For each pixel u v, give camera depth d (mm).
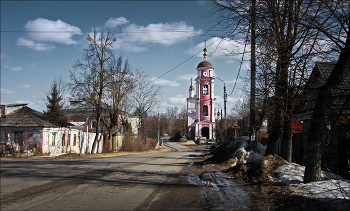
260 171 9016
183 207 6371
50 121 26750
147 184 9383
